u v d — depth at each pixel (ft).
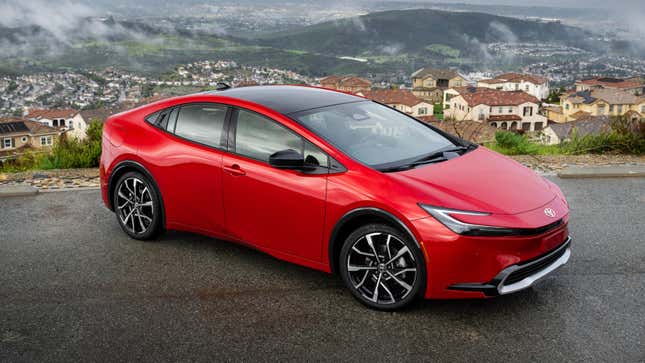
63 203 21.49
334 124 13.96
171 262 15.56
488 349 10.95
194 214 15.47
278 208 13.57
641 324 11.85
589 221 18.60
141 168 16.30
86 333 11.81
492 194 12.20
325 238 12.98
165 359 10.77
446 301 13.01
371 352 10.89
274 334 11.64
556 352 10.81
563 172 24.71
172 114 16.07
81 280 14.48
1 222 19.29
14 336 11.73
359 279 12.91
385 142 13.88
